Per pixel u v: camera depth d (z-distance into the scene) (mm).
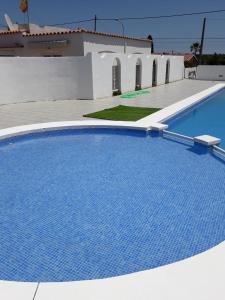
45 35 21859
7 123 12641
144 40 29922
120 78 21531
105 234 5254
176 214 5863
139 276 3812
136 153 9484
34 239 5121
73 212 5977
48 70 17938
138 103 17531
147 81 26203
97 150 9805
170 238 5133
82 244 4977
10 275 4340
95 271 4398
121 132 11914
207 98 20719
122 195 6660
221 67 35031
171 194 6695
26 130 11133
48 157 9133
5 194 6742
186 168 8188
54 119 13312
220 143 10523
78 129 12000
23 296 3568
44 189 6984
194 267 3953
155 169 8133
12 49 23609
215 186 7078
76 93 18828
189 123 13586
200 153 9430
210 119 14273
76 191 6879
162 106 16328
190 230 5344
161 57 28266
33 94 18078
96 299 3527
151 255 4715
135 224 5539
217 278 3779
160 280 3754
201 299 3494
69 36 21125
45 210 6066
